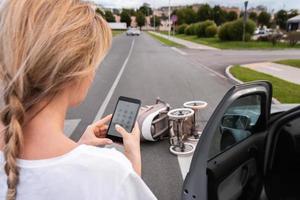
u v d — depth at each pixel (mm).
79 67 688
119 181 666
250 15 74938
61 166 652
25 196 645
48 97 685
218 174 2068
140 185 687
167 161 4277
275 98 8094
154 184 3713
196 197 1995
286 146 2686
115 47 30375
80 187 649
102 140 1288
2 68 660
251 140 2504
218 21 74000
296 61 17516
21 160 655
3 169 659
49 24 659
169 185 3682
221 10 74812
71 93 737
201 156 1956
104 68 14797
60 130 710
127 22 106688
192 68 14859
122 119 1407
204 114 6410
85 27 705
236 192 2350
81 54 684
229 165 2207
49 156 662
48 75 657
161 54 22984
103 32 755
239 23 34594
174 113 4445
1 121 661
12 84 645
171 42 38844
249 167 2508
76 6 720
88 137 1328
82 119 6258
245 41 34312
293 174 2668
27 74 646
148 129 4633
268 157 2684
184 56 21500
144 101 8031
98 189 656
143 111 4801
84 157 667
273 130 2713
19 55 647
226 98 1976
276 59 19250
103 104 7465
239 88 2082
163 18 113688
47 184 645
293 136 2650
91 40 706
